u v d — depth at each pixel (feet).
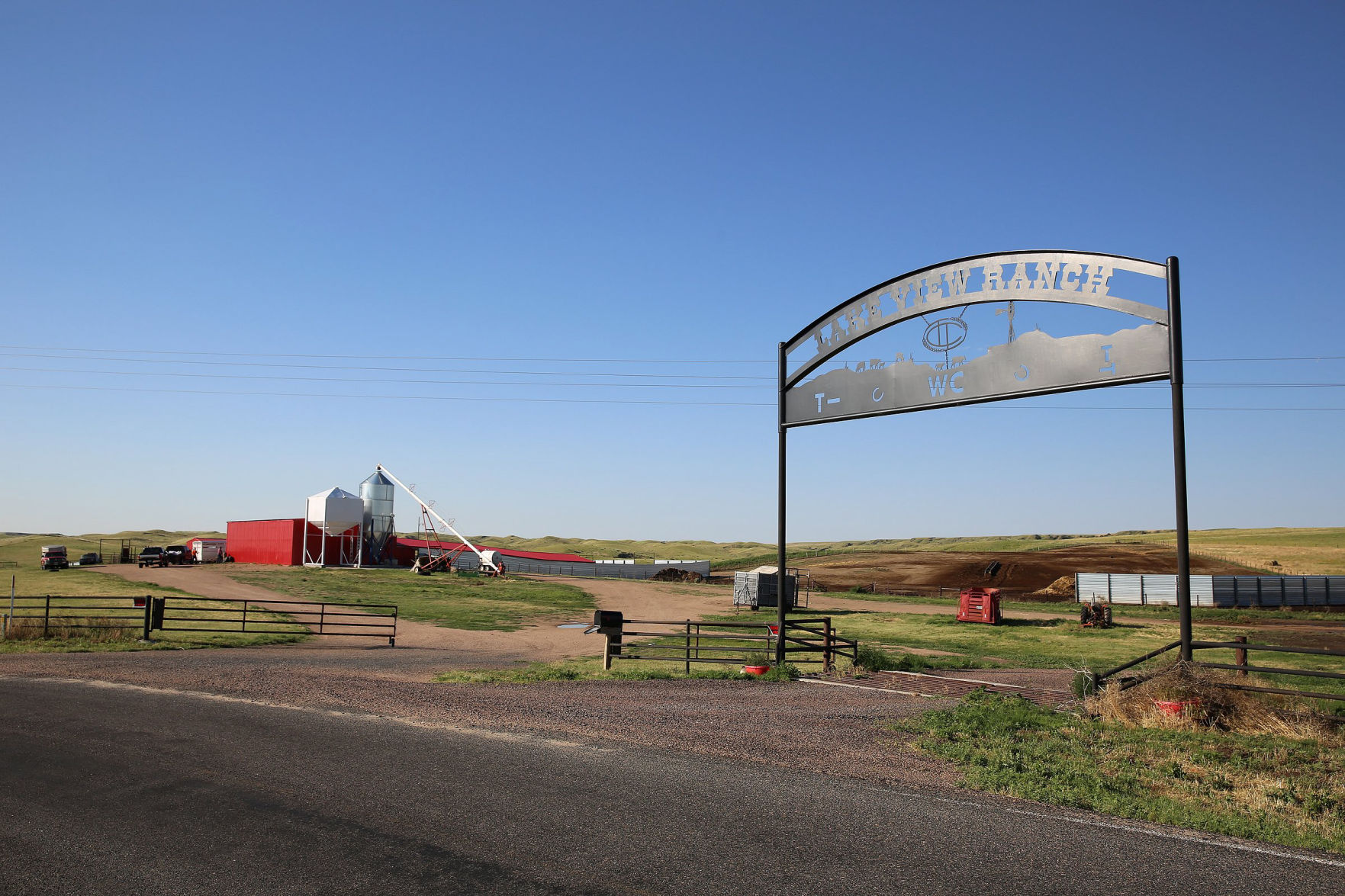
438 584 219.82
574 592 214.48
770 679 56.08
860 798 24.03
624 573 309.42
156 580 189.88
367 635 97.04
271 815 22.13
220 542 296.92
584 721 35.50
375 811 22.50
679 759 28.60
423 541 341.41
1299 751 30.89
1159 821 22.40
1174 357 41.47
